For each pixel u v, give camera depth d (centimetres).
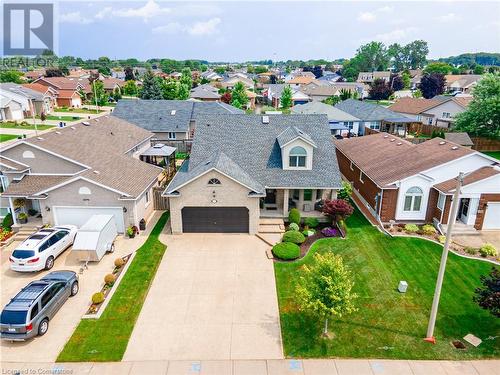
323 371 1530
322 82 14012
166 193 2639
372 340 1703
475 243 2612
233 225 2750
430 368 1553
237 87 9856
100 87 10512
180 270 2269
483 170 2764
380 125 6284
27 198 2642
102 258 2381
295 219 2834
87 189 2608
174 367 1544
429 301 1988
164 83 9844
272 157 3067
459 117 5572
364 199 3353
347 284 1678
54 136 3119
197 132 3275
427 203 2859
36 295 1712
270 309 1914
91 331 1738
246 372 1522
